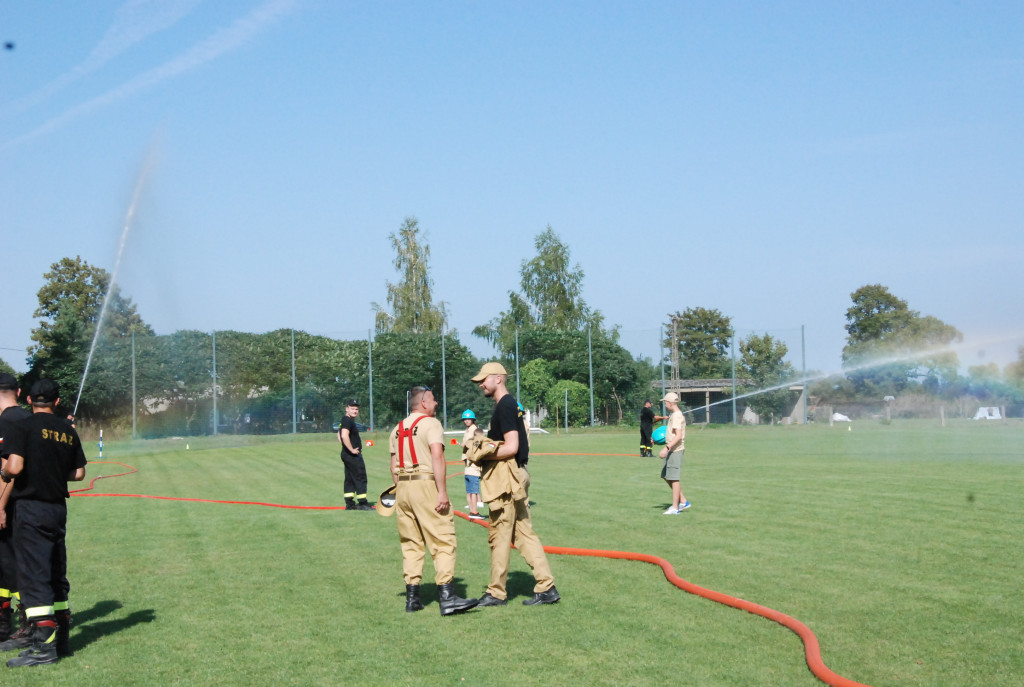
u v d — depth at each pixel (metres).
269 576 8.81
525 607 7.24
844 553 9.17
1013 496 13.89
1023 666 5.46
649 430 27.22
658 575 8.34
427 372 47.75
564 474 20.09
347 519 13.11
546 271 60.69
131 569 9.31
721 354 74.12
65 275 61.91
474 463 7.48
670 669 5.52
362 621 6.95
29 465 6.11
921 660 5.60
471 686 5.29
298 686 5.41
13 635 6.78
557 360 49.75
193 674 5.70
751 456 24.36
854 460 22.20
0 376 6.94
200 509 14.67
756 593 7.46
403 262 59.78
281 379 45.62
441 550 7.22
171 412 43.47
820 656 5.61
